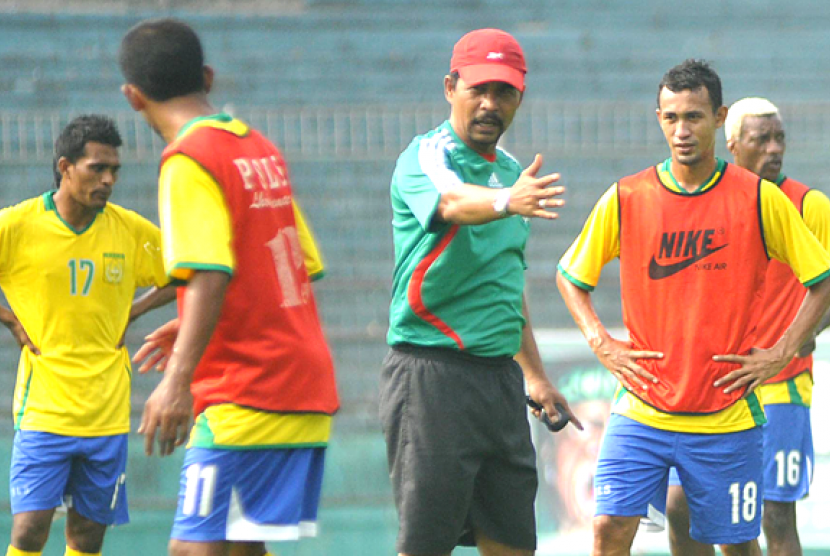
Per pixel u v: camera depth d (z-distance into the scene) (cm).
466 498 1639
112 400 2161
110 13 6253
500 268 1627
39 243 2106
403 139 4981
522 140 4803
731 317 1727
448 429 1619
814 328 1745
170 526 3428
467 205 1411
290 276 1391
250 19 6400
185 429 1246
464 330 1614
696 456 1753
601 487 1805
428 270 1592
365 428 3766
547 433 3288
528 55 6462
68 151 2069
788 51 6756
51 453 2105
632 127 5097
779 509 2181
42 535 2120
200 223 1270
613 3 7038
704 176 1741
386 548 3497
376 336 3947
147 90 1353
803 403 2170
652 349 1762
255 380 1342
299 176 4988
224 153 1320
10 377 4009
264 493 1370
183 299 1391
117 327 2183
